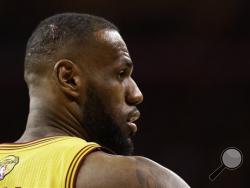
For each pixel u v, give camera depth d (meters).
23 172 4.75
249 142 24.92
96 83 5.15
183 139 25.30
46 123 5.16
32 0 25.92
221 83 25.33
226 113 25.25
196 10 25.94
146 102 25.41
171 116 25.39
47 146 4.85
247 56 25.41
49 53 5.18
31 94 5.29
